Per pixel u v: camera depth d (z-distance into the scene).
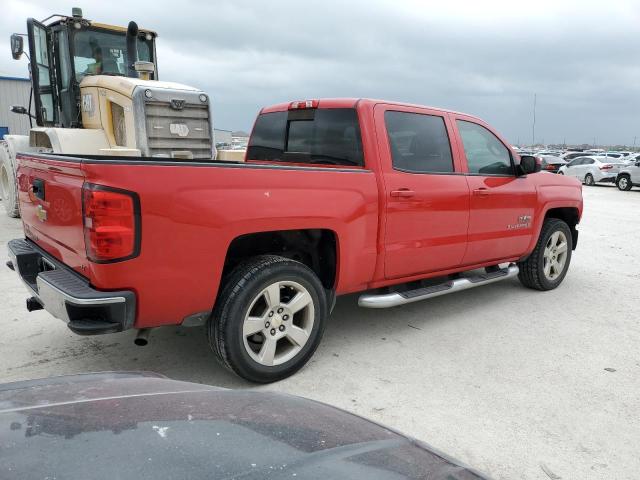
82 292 2.79
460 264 4.85
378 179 3.99
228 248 3.46
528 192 5.38
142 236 2.80
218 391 1.74
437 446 2.79
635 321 5.00
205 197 3.00
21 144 9.38
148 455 1.14
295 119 4.79
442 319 4.95
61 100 8.83
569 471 2.61
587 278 6.73
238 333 3.23
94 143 7.97
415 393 3.40
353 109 4.18
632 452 2.79
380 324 4.76
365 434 1.51
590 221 12.27
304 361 3.63
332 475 1.16
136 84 7.48
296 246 3.93
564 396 3.41
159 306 2.95
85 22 8.41
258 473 1.12
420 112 4.50
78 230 2.88
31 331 4.32
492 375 3.71
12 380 3.40
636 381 3.67
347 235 3.76
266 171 3.29
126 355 3.89
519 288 6.18
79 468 1.07
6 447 1.14
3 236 7.98
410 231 4.23
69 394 1.62
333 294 3.89
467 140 4.90
